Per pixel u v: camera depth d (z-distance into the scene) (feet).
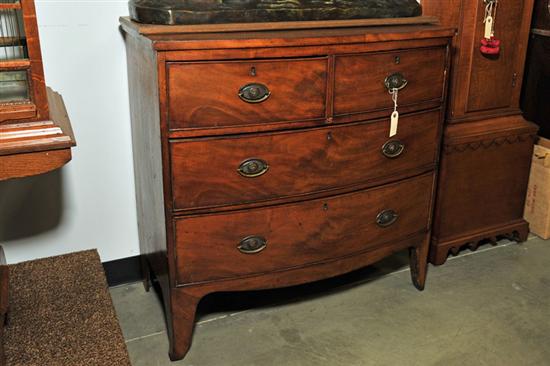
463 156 7.52
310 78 5.35
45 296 6.16
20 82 4.43
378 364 5.93
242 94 5.14
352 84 5.58
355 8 5.92
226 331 6.43
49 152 4.37
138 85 5.85
